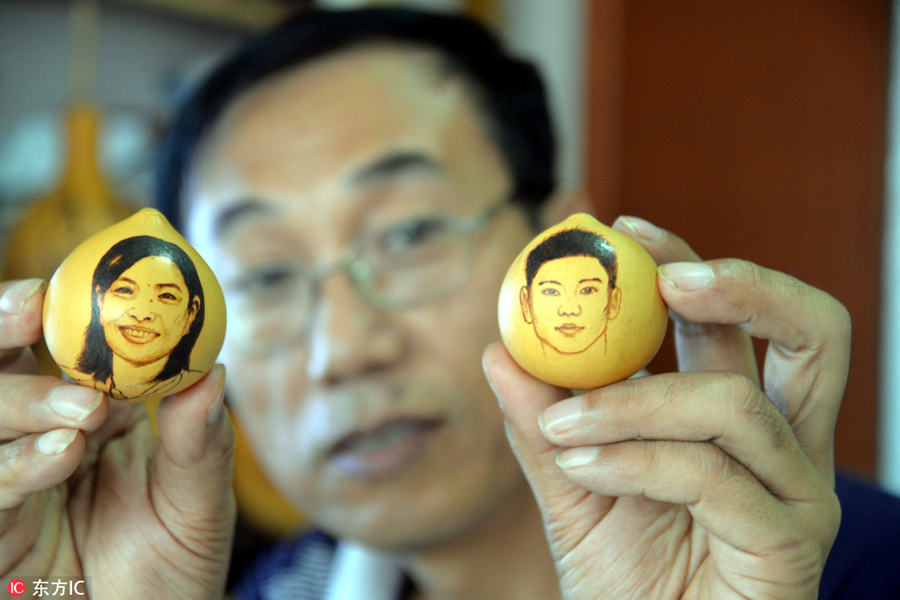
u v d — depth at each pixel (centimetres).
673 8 160
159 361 44
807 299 43
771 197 158
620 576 47
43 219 116
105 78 139
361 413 70
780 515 41
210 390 46
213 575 53
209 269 48
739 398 41
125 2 138
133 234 46
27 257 115
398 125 78
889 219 156
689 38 160
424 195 79
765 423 41
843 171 156
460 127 81
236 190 81
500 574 79
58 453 42
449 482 72
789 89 156
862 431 155
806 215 157
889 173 156
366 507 73
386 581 91
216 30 151
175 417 46
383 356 70
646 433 42
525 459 50
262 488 121
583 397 42
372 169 77
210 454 49
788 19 156
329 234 78
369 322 71
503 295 48
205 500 51
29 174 132
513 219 82
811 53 156
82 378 44
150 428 58
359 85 81
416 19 87
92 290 44
